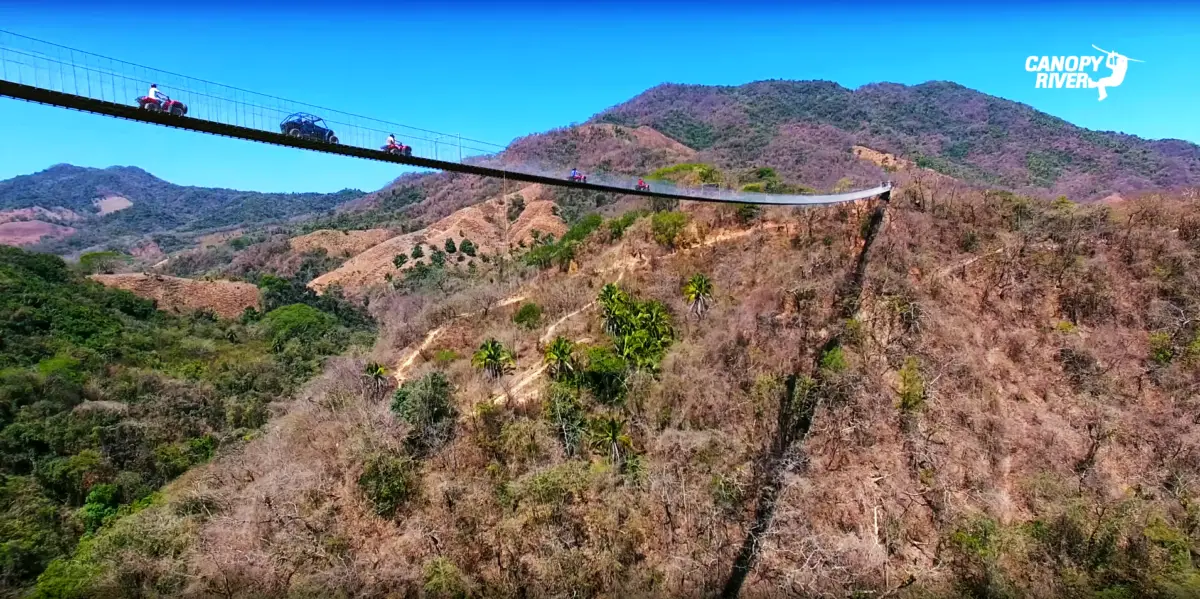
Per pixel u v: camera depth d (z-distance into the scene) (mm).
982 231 54344
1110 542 30328
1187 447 35250
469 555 34031
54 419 54562
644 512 35281
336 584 32688
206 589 33844
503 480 38312
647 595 31656
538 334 56281
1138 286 47500
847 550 31031
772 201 49812
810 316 48469
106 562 35562
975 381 40562
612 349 47906
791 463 35906
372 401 50500
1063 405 39906
